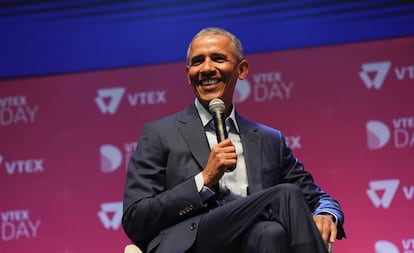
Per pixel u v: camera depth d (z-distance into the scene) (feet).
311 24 22.38
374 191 21.44
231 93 14.40
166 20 23.04
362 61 22.03
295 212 11.62
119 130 22.72
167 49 22.94
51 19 23.45
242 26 22.66
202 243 12.67
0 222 22.63
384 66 21.93
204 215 12.80
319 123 21.93
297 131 21.98
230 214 12.23
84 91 23.04
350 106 21.86
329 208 13.78
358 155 21.63
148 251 13.15
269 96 22.22
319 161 21.77
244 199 12.19
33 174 22.82
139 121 22.67
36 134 23.00
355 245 21.26
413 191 21.26
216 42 14.20
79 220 22.44
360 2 22.29
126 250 12.94
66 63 23.26
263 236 11.64
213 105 13.34
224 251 12.53
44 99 23.16
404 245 21.09
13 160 22.94
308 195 14.56
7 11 23.61
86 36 23.29
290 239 11.58
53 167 22.79
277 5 22.57
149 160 13.92
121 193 22.41
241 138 14.33
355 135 21.72
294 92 22.13
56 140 22.91
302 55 22.29
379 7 22.20
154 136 14.15
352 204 21.45
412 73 21.79
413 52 21.88
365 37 22.13
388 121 21.67
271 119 22.12
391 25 22.09
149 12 23.13
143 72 22.91
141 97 22.81
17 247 22.50
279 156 14.67
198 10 22.94
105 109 22.89
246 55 22.50
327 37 22.29
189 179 13.12
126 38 23.13
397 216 21.24
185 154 13.87
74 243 22.34
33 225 22.57
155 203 13.11
